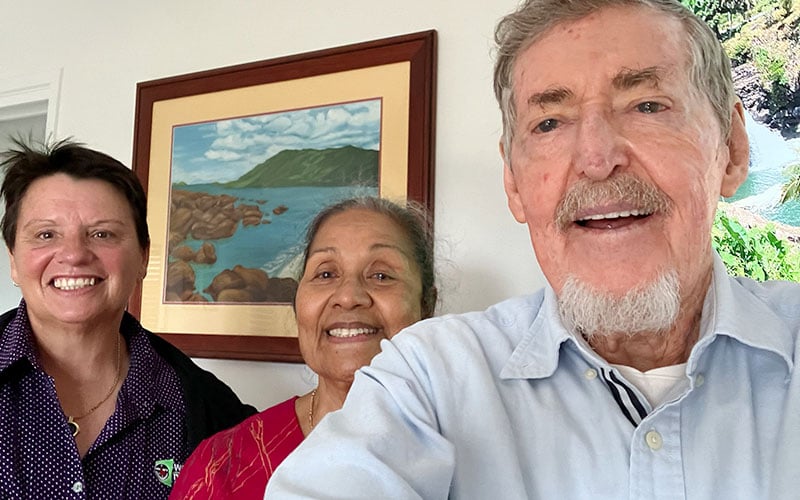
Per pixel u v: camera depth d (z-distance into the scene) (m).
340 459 0.63
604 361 0.75
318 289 1.18
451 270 1.42
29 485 1.12
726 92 0.78
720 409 0.70
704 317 0.76
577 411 0.73
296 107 1.61
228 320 1.65
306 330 1.18
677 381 0.74
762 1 1.23
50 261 1.22
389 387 0.73
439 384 0.75
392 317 1.16
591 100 0.74
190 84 1.76
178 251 1.73
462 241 1.42
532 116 0.78
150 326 1.75
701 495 0.66
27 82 2.05
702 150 0.73
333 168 1.55
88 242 1.25
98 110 1.93
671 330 0.76
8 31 2.13
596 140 0.72
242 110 1.68
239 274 1.65
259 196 1.64
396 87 1.49
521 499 0.68
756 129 1.22
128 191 1.32
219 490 1.02
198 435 1.27
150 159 1.79
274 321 1.60
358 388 0.76
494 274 1.39
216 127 1.72
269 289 1.61
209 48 1.78
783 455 0.64
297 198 1.59
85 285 1.24
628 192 0.71
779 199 1.20
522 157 0.80
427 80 1.46
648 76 0.73
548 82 0.76
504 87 0.87
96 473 1.18
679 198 0.71
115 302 1.28
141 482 1.21
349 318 1.15
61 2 2.04
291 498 0.60
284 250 1.60
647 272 0.71
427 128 1.44
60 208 1.23
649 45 0.73
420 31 1.50
